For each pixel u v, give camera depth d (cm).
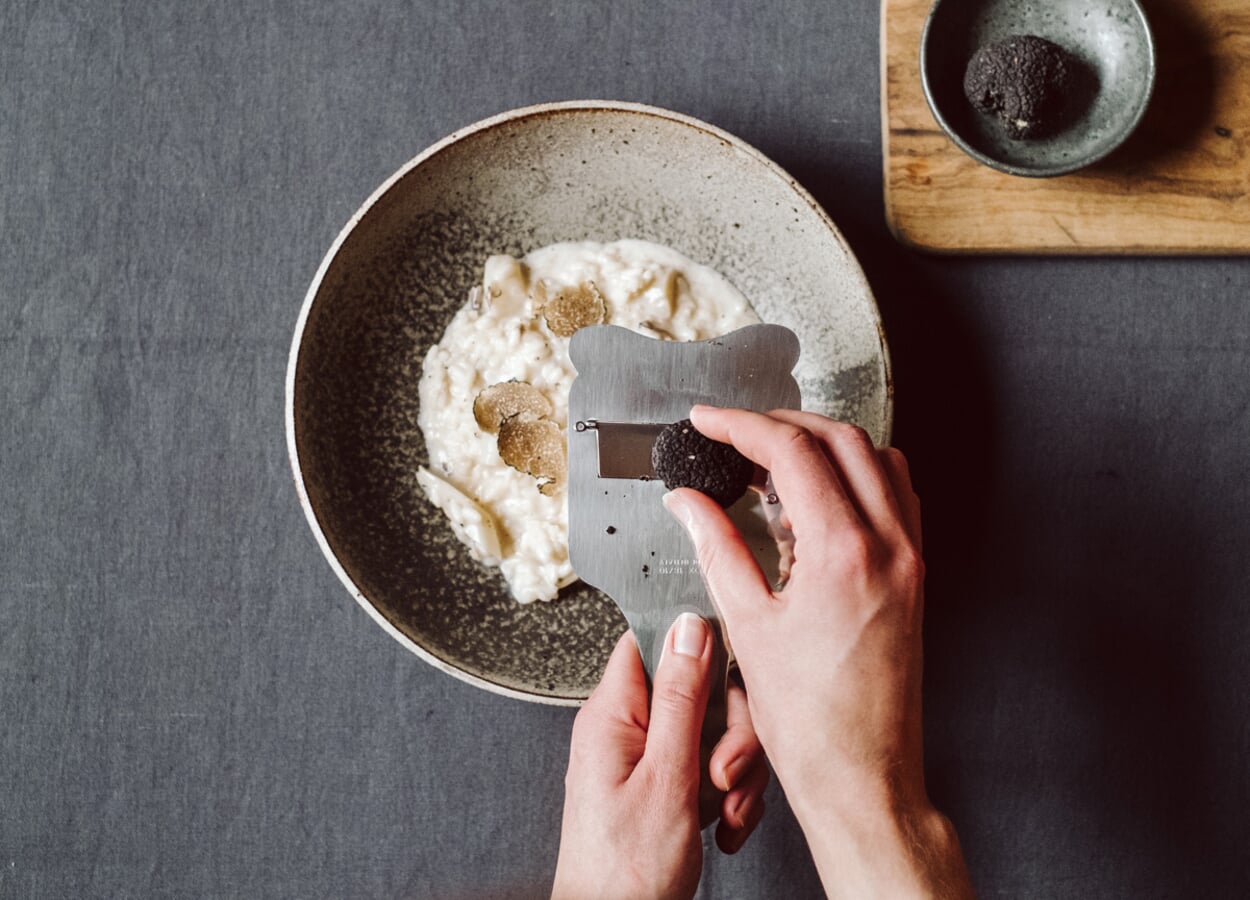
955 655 94
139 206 93
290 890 91
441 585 87
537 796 92
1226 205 91
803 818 66
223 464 92
